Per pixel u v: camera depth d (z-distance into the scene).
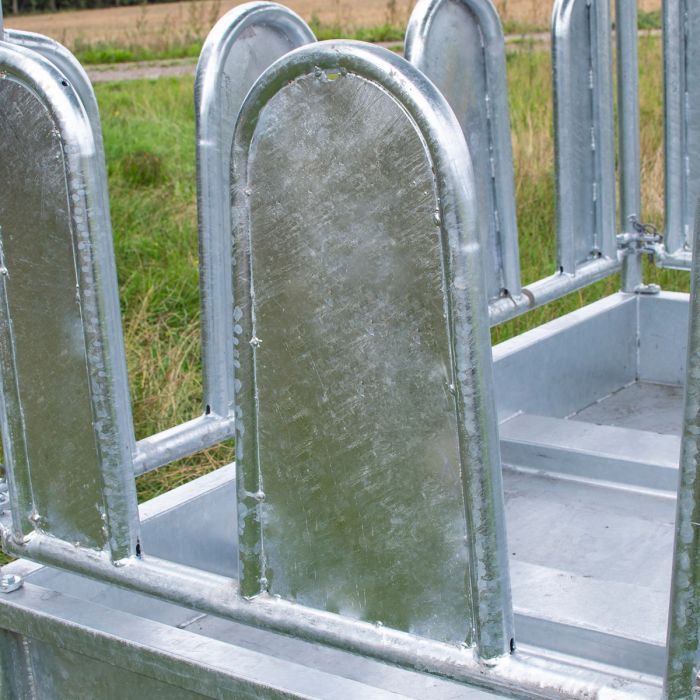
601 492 2.13
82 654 1.42
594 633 1.52
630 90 2.50
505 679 1.09
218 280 1.62
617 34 2.48
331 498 1.18
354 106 1.05
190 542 1.69
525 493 2.15
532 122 5.91
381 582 1.17
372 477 1.14
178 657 1.31
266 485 1.23
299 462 1.19
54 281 1.29
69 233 1.26
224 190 1.61
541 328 2.43
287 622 1.23
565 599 1.60
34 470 1.41
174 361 3.78
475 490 1.06
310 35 1.67
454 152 1.00
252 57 1.63
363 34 9.55
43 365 1.34
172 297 4.44
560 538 2.00
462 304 1.02
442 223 1.01
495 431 1.06
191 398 3.70
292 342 1.16
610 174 2.43
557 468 2.19
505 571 1.09
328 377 1.14
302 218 1.11
